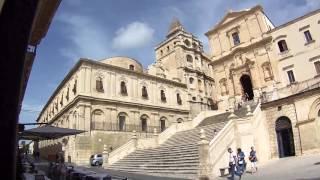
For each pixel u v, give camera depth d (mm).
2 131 1427
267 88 37344
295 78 35469
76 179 13375
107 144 38750
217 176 19047
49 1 4844
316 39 34469
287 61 36500
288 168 18078
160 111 48219
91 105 40031
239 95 40031
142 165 24625
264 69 38375
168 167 21797
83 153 36625
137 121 44375
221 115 33531
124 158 29625
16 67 1499
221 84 43031
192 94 55875
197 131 29172
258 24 40094
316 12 34875
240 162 16578
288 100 25000
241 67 40375
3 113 1440
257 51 39406
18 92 1496
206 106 58094
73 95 41938
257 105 26641
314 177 12766
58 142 44375
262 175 16828
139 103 45250
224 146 21234
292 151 24391
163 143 30984
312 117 23281
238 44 42031
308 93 23688
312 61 34406
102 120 40594
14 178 1439
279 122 25562
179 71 56062
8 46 1493
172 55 59250
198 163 19672
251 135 23531
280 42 37812
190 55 59594
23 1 1566
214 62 44188
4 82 1463
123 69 45156
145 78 48094
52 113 56250
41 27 6004
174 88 52375
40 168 25156
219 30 44938
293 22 36812
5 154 1421
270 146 25594
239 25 42250
